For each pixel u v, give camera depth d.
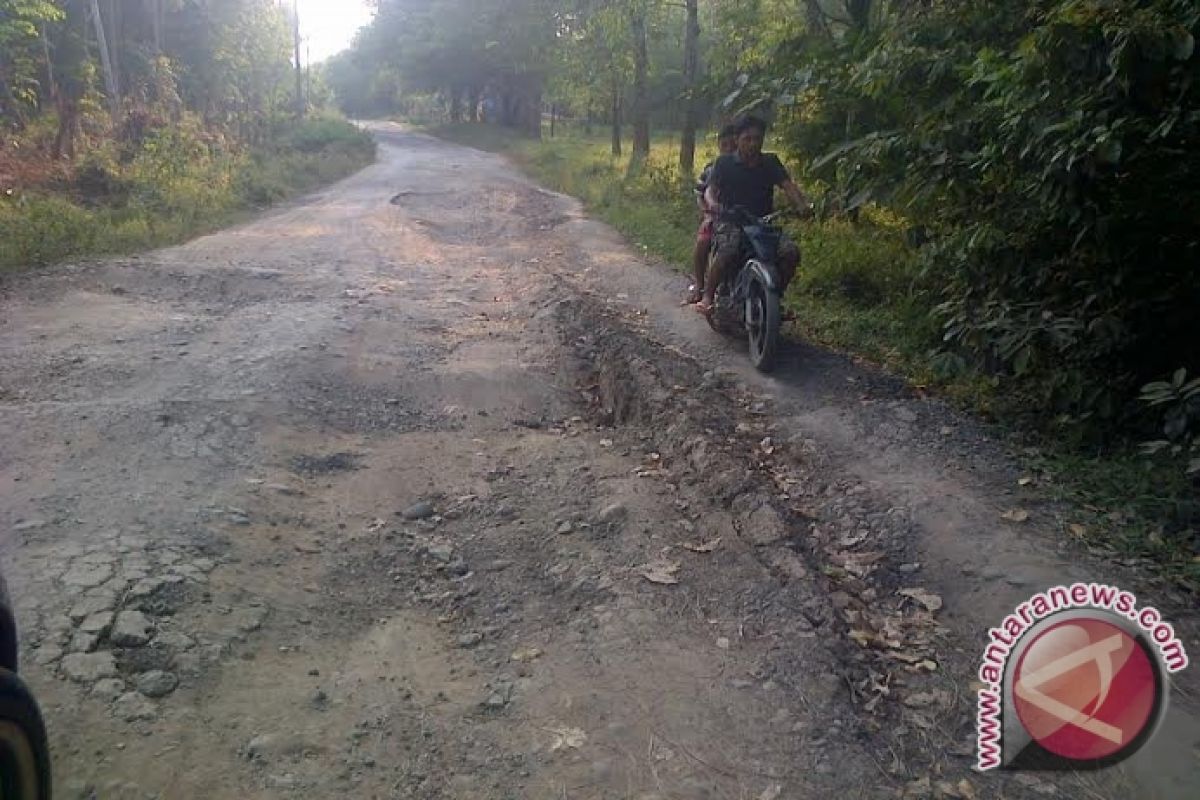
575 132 60.34
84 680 3.06
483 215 17.73
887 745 3.03
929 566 4.13
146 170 18.80
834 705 3.18
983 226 5.84
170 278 9.71
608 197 19.25
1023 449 5.27
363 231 14.54
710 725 3.08
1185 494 4.50
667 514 4.60
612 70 26.95
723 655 3.46
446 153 42.97
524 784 2.83
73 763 2.73
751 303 7.04
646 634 3.58
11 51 21.88
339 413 5.92
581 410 6.51
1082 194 5.19
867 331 7.66
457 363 7.06
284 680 3.27
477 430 5.89
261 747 2.89
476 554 4.29
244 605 3.65
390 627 3.69
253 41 38.38
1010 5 6.80
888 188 6.67
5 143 19.77
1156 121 4.91
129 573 3.68
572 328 8.00
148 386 6.03
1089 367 5.61
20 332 7.39
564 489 4.95
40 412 5.38
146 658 3.23
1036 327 5.40
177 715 2.99
